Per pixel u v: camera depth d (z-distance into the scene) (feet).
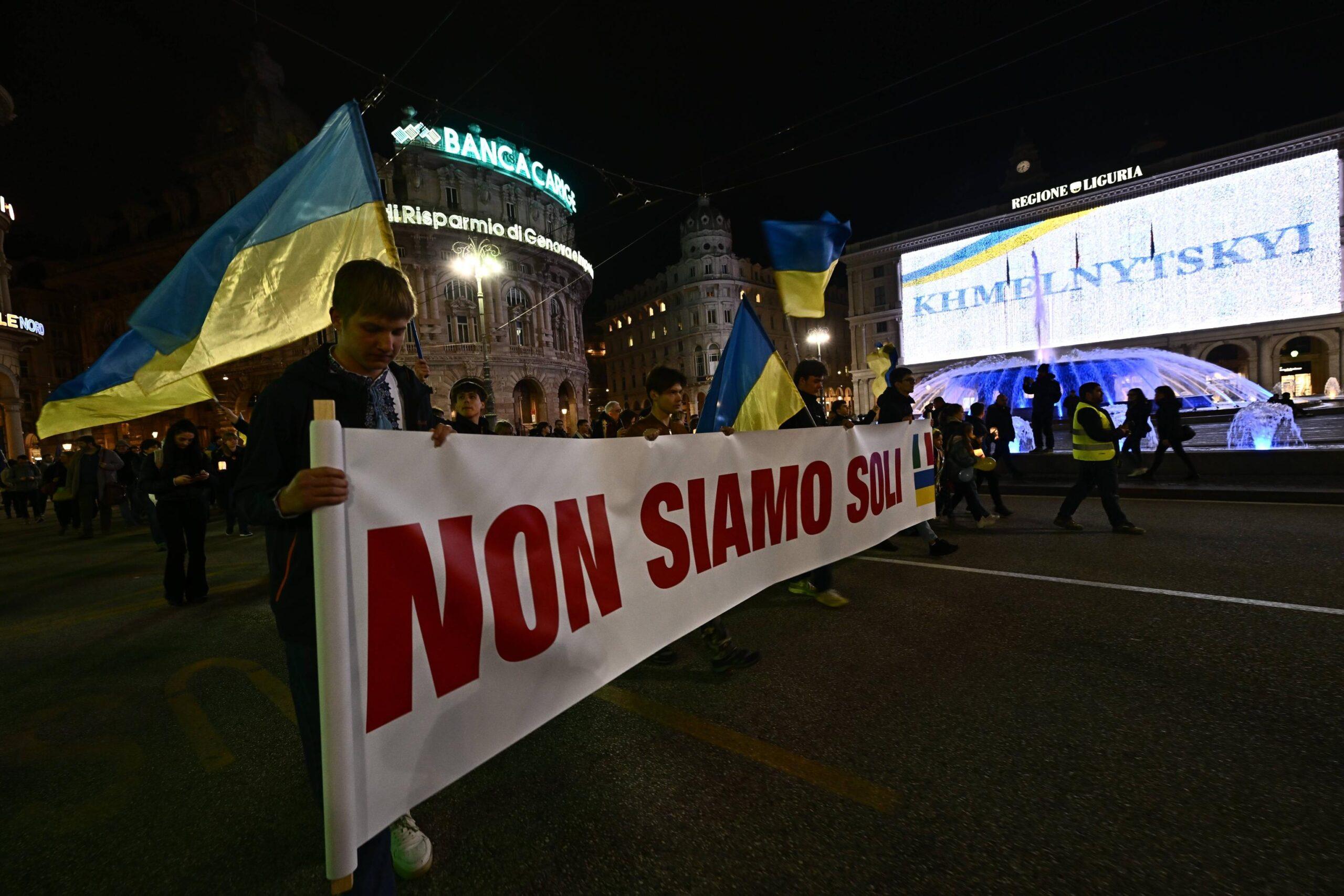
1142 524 20.86
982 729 8.07
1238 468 26.73
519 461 6.29
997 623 12.00
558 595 6.59
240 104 129.80
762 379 13.29
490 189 141.18
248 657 12.85
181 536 17.35
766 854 6.04
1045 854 5.78
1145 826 6.07
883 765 7.42
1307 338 142.10
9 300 101.24
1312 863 5.46
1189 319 137.80
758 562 10.46
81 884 6.19
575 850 6.26
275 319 8.61
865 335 189.06
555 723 8.96
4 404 99.55
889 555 18.61
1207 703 8.36
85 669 12.57
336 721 4.03
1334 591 12.52
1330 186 122.42
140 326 8.46
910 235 178.60
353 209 8.77
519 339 142.72
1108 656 10.07
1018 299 158.81
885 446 14.34
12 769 8.61
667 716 9.03
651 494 8.34
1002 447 34.47
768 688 9.76
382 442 4.81
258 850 6.61
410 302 5.23
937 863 5.76
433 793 4.98
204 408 134.82
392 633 4.76
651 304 237.66
